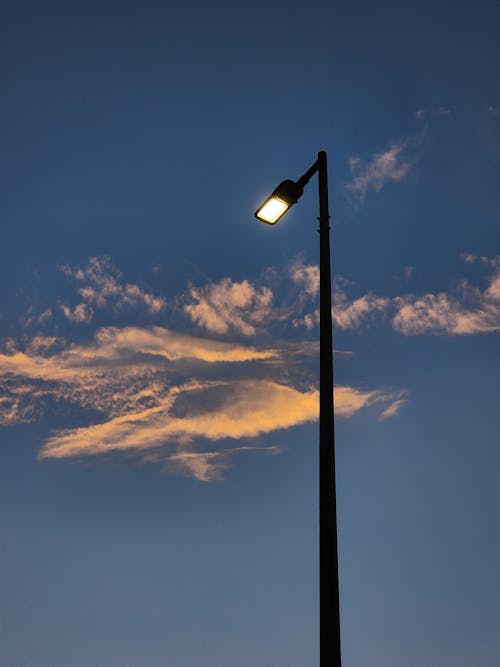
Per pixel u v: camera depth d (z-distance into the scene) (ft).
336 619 14.52
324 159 21.34
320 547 15.42
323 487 16.06
